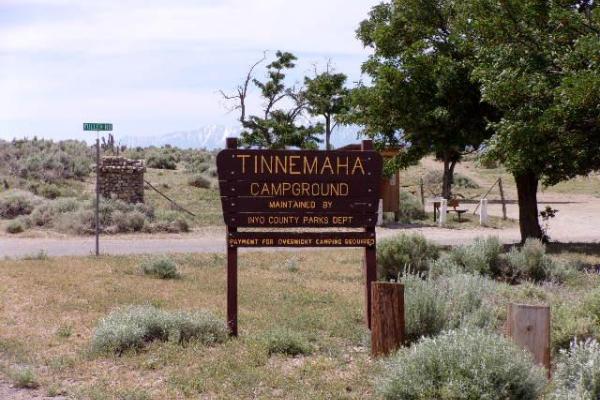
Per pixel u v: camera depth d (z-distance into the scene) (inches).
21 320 388.5
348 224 367.9
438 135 765.3
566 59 590.6
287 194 362.9
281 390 263.1
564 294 468.8
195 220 1162.6
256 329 368.8
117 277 553.9
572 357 241.6
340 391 259.6
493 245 596.1
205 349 320.5
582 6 658.8
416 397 224.2
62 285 505.0
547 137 636.1
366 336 339.3
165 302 443.2
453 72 738.2
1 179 1440.7
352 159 367.6
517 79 606.9
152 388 265.9
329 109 1953.7
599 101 565.0
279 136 1908.2
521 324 263.0
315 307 440.5
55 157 1684.3
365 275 374.3
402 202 1333.7
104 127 714.2
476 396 215.0
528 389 222.2
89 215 1010.1
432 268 536.7
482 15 666.2
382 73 757.3
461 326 314.3
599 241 938.7
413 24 799.7
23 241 887.7
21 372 274.7
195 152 2608.3
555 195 2223.2
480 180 2605.8
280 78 1936.5
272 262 676.1
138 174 1240.8
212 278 565.0
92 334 345.1
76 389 262.8
